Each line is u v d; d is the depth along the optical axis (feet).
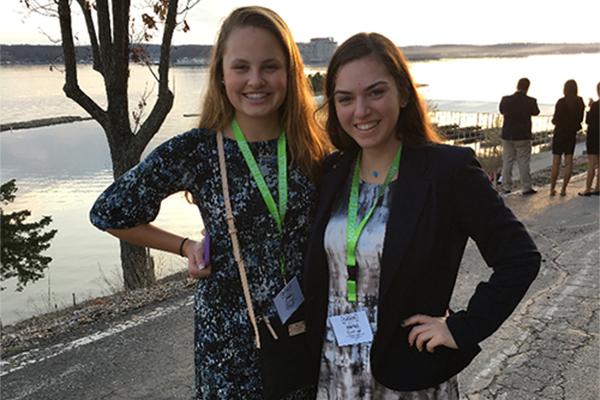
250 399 5.92
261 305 5.82
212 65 5.95
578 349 10.81
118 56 18.52
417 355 5.25
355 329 5.48
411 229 5.11
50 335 12.67
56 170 72.84
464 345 4.89
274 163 5.99
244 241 5.77
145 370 10.91
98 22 18.45
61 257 37.76
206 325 5.93
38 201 56.13
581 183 29.91
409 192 5.26
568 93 25.66
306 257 5.82
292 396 5.91
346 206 5.73
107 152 88.48
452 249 5.22
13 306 28.12
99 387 10.32
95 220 5.79
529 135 27.02
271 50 5.74
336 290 5.68
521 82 26.58
